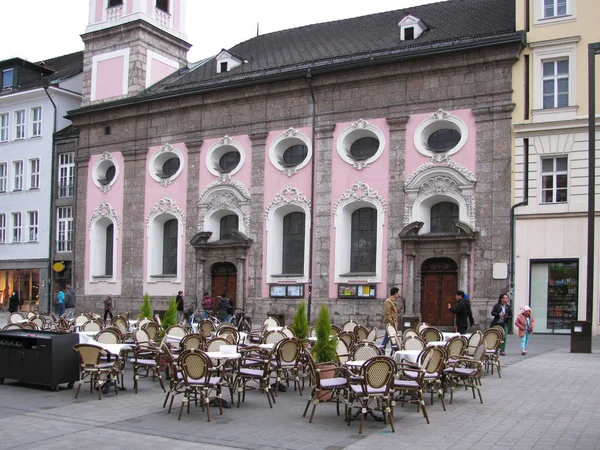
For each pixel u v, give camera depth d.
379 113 30.67
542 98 27.77
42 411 12.18
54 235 42.81
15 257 44.47
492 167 28.14
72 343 14.51
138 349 14.77
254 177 33.56
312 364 11.38
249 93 33.84
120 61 39.44
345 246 31.34
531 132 27.59
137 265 36.97
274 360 14.22
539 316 27.11
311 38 37.16
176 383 12.17
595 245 26.39
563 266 26.83
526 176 27.69
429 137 30.16
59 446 9.65
